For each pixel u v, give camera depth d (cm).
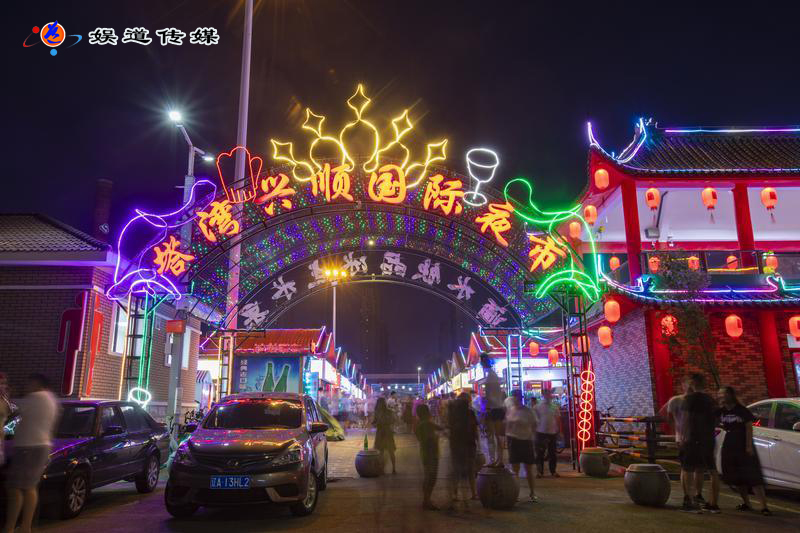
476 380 3275
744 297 1547
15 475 664
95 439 928
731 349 1573
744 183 1680
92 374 1448
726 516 825
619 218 1998
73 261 1431
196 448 817
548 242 1598
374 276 2188
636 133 1895
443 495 980
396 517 584
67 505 823
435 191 1611
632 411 1656
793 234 2198
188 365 2133
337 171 1611
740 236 1656
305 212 1678
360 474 1270
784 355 1568
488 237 1689
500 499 874
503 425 1116
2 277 1452
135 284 1504
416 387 10456
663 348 1541
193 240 1730
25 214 1706
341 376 4462
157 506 941
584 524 771
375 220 1978
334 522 795
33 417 686
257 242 2000
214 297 1873
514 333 2089
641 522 784
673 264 1527
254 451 806
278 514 857
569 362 1462
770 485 994
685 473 877
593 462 1266
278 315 2220
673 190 1819
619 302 1567
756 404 1057
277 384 2869
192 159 2067
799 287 1562
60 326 1420
